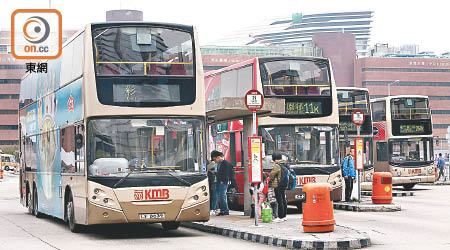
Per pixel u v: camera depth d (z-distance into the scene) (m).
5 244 15.34
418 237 15.80
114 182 15.91
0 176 74.12
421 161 38.41
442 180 52.56
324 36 189.12
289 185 18.55
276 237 14.50
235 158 25.12
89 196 15.98
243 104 18.86
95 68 16.31
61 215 19.55
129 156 16.09
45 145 21.84
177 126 16.42
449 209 24.59
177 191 16.12
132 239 16.38
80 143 16.78
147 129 16.25
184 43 16.86
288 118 23.92
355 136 33.72
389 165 38.06
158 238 16.55
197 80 16.75
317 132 24.09
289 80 24.11
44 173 22.02
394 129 38.12
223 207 21.42
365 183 34.88
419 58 187.38
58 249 14.27
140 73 16.44
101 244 15.28
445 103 188.25
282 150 23.81
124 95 16.28
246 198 21.09
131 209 15.90
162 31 16.73
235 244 14.90
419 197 32.19
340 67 188.12
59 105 19.64
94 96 16.19
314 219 15.30
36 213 23.86
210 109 19.55
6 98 170.62
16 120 170.62
